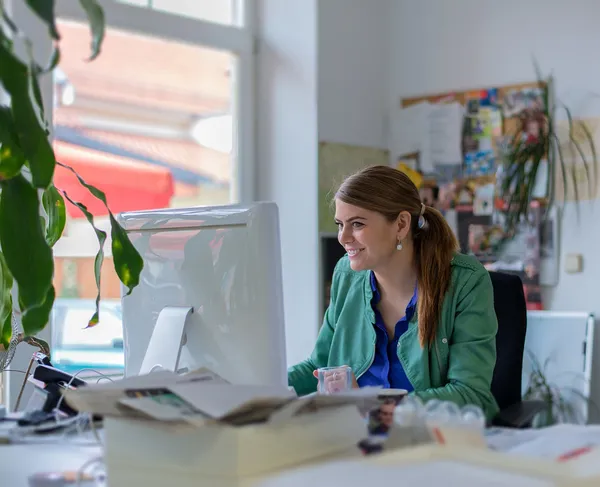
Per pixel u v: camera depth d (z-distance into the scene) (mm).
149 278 1752
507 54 3521
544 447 1262
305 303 3523
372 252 2080
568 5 3367
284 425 1112
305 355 3520
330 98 3576
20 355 2758
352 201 2074
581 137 3320
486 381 1955
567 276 3354
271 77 3635
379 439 1240
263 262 1563
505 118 3510
